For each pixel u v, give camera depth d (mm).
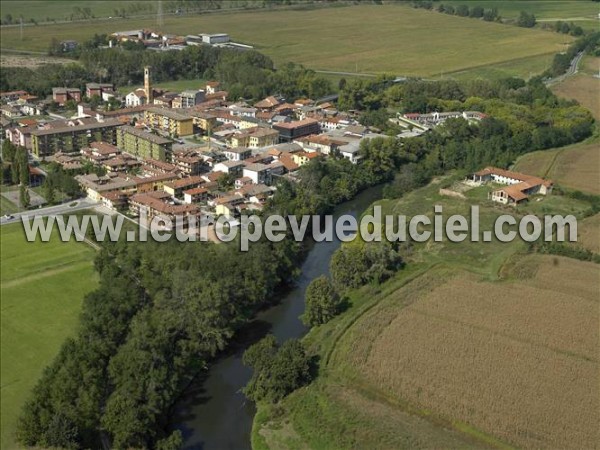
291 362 188125
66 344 184125
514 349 196250
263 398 186875
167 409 182875
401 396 179250
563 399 174625
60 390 166000
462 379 183500
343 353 199500
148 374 178375
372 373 188375
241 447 172875
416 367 189375
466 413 171125
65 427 157750
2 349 189125
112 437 166125
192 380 198000
